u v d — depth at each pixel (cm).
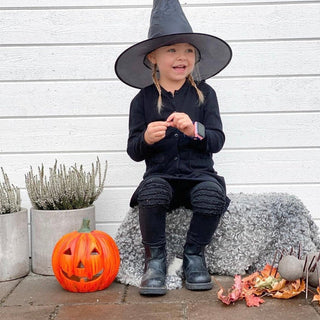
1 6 348
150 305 260
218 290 281
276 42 349
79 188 322
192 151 292
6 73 351
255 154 354
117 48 351
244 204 307
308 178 355
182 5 347
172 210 308
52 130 355
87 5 349
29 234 357
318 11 347
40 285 299
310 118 353
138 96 305
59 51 351
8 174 355
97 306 261
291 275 262
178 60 288
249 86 352
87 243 281
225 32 349
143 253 306
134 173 357
